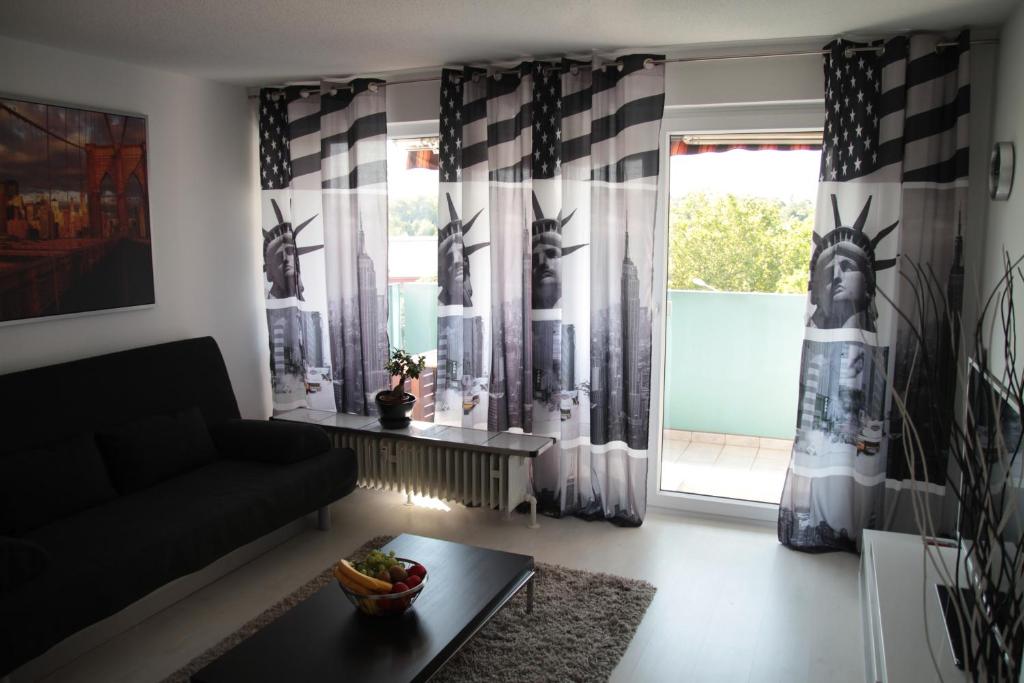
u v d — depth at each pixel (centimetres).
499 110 399
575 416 407
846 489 366
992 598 181
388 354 451
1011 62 296
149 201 402
